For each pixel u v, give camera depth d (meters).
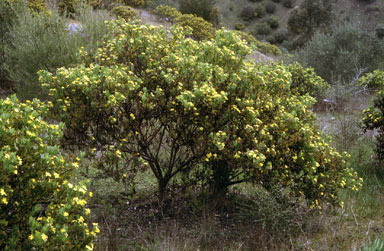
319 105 9.36
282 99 4.04
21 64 6.76
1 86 7.27
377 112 5.71
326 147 4.04
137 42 3.59
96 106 3.21
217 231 3.71
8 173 2.03
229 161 3.44
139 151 3.60
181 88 3.22
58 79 3.34
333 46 13.39
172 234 3.49
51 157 2.30
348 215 4.21
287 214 3.74
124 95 3.23
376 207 4.45
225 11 46.16
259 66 4.17
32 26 6.87
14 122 2.38
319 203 3.91
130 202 4.13
